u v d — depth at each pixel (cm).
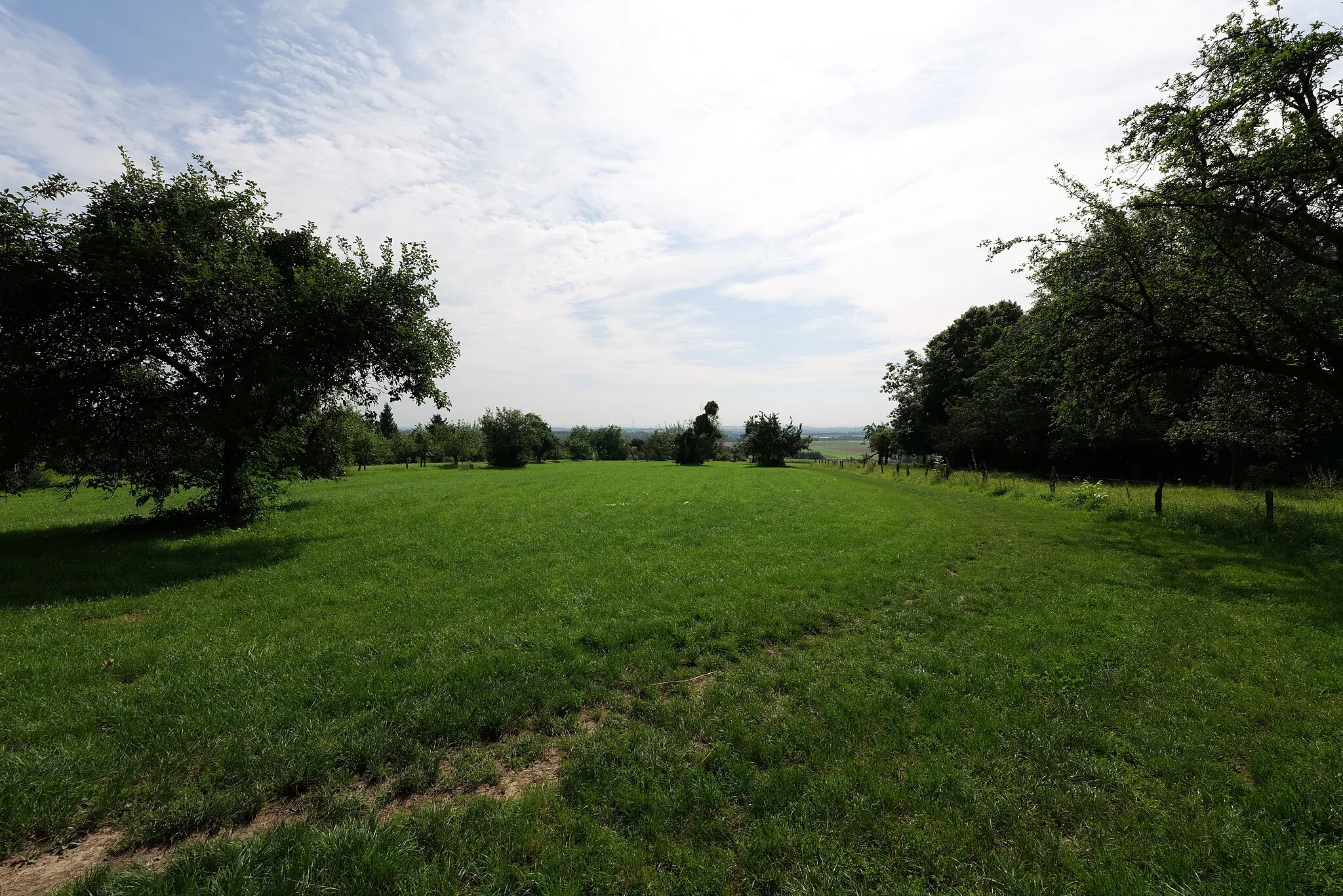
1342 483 2277
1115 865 304
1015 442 3781
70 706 473
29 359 1071
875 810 349
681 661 612
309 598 816
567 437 9138
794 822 341
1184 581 912
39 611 744
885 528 1420
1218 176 1147
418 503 1931
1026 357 1752
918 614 761
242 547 1186
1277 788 366
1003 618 741
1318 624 691
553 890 287
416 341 1432
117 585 871
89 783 365
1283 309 1249
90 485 1391
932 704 490
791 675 561
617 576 945
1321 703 486
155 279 1140
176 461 1402
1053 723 455
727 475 3656
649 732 449
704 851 319
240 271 1170
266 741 420
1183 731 441
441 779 391
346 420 2275
